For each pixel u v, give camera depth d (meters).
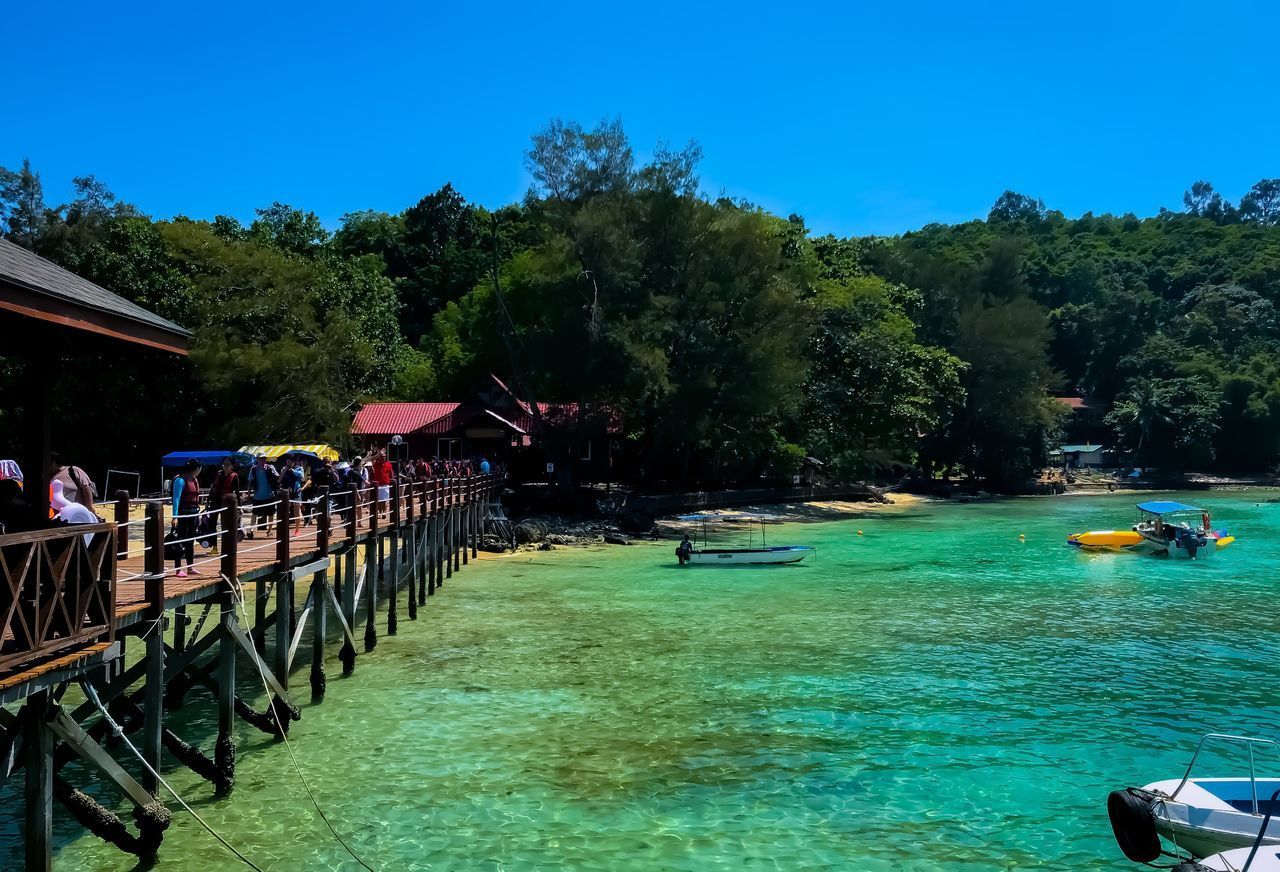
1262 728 15.18
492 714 15.83
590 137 46.75
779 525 51.75
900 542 43.16
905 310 77.25
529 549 39.19
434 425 51.44
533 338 47.06
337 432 50.50
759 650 20.61
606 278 46.00
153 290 50.38
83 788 12.63
